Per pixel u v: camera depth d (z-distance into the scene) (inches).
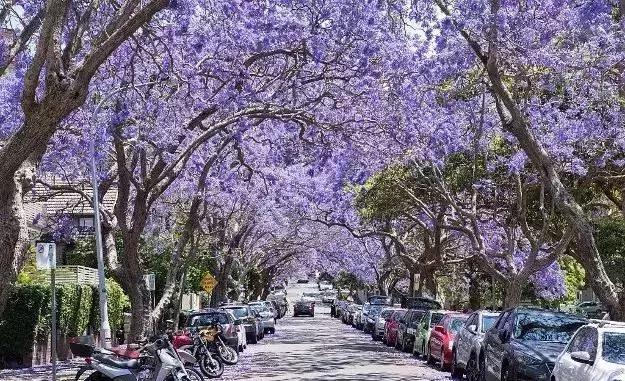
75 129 907.4
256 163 1127.6
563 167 947.3
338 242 2417.6
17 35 722.8
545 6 783.1
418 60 856.3
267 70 940.0
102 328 862.5
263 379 836.6
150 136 847.7
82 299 1149.7
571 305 2065.7
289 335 1819.6
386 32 837.8
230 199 1354.6
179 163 897.5
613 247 1206.9
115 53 826.2
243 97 863.7
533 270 1071.6
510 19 773.9
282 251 2819.9
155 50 795.4
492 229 1409.9
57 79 486.6
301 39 832.9
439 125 967.0
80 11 733.3
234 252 1791.3
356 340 1615.4
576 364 475.8
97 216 869.8
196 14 747.4
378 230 1722.4
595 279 682.2
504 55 807.7
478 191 1213.7
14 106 805.2
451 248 1765.5
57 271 1159.0
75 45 561.0
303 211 1523.1
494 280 1412.4
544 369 559.5
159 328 1058.1
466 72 946.7
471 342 776.9
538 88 912.9
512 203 1193.4
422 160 1085.8
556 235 1233.4
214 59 853.2
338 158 1000.2
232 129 969.5
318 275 4854.8
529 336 633.0
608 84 864.9
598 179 1071.0
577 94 901.2
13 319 970.1
